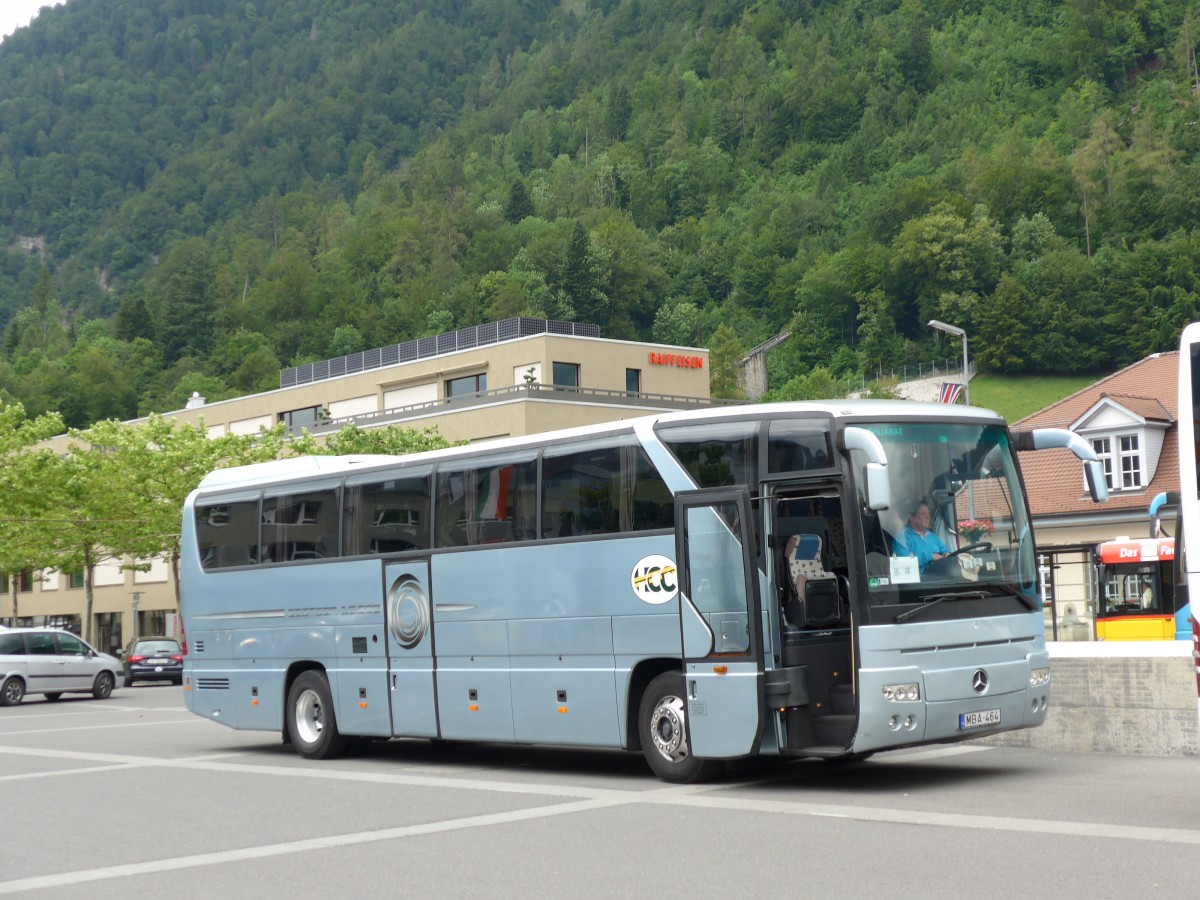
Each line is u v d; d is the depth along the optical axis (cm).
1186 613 3209
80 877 1022
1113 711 1599
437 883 946
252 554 2025
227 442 5119
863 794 1305
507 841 1108
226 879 991
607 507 1527
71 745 2184
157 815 1342
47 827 1284
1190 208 16712
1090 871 898
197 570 2108
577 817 1223
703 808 1247
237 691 2028
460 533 1709
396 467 1822
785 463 1369
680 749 1444
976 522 1388
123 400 19062
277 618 1970
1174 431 4159
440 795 1431
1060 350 15275
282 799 1441
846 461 1318
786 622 1365
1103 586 3562
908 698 1298
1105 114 19500
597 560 1530
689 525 1425
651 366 6556
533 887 919
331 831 1205
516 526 1638
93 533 5103
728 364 18125
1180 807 1164
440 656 1722
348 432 5581
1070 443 1413
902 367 17438
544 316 19425
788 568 1370
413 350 7119
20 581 8300
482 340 6800
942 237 17625
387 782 1573
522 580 1617
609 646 1511
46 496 5028
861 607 1296
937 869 922
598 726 1523
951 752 1653
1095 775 1397
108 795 1509
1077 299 15375
